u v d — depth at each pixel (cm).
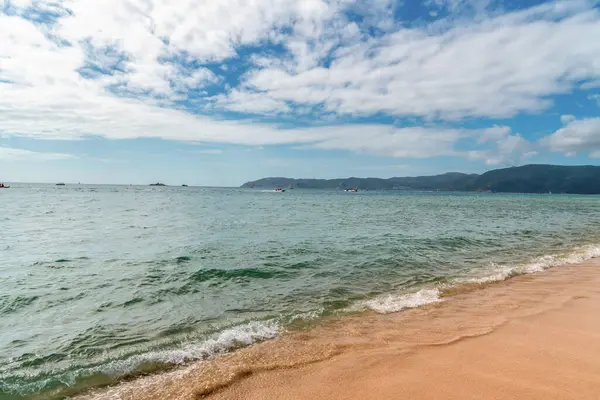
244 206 5638
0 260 1367
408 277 1127
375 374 494
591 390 436
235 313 802
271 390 461
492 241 1909
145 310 822
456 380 470
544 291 932
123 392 472
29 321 749
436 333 648
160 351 599
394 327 689
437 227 2597
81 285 1026
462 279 1095
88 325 727
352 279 1104
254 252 1541
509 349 564
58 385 496
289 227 2562
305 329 692
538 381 461
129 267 1252
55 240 1892
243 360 554
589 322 687
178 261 1351
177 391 466
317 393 450
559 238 2059
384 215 3878
